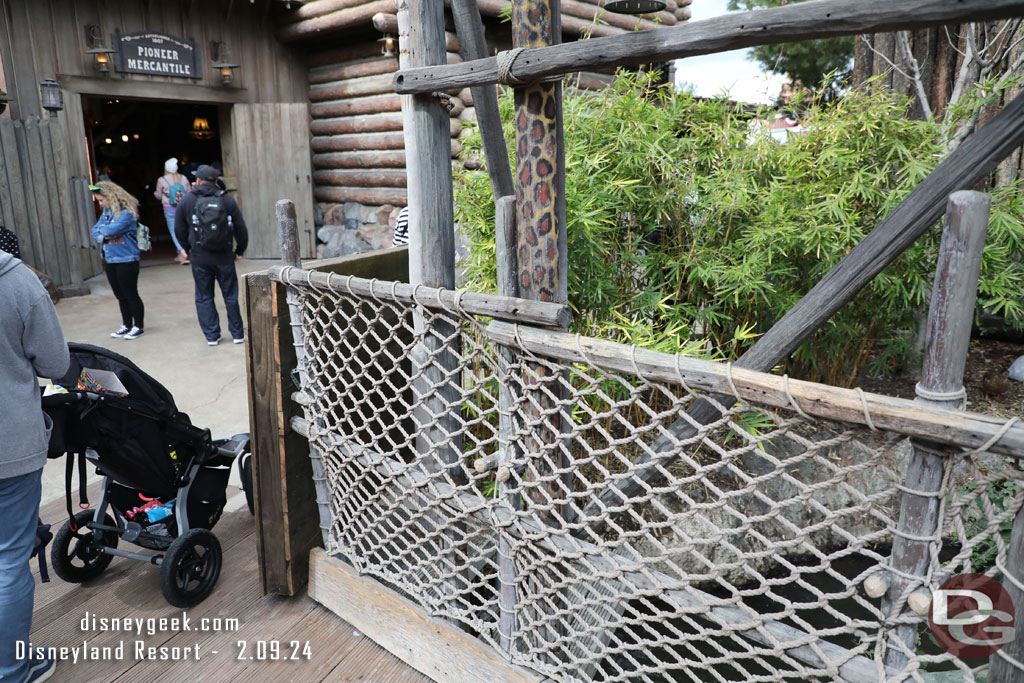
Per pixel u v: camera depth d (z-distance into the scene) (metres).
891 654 1.47
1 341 2.05
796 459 1.46
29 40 8.53
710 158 4.00
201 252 6.24
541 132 1.86
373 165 10.05
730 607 1.68
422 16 2.17
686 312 3.79
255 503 2.82
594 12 7.80
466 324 2.28
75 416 2.48
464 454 2.23
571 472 1.99
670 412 1.62
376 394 3.12
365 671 2.52
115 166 16.03
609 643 2.75
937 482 1.30
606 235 3.60
